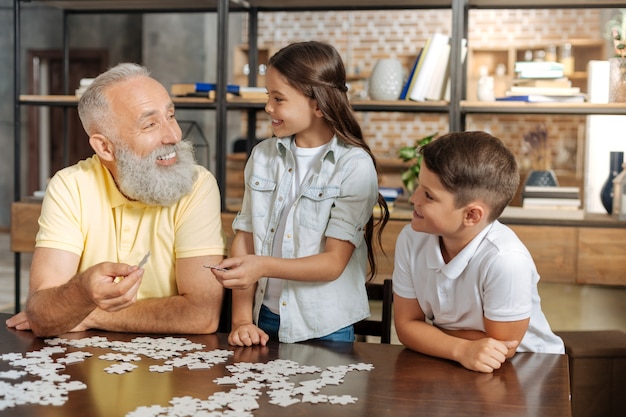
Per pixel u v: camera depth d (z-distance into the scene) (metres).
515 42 8.59
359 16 8.98
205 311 1.71
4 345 1.58
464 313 1.58
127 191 1.73
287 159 1.81
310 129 1.79
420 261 1.61
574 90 3.40
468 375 1.42
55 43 9.91
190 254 1.75
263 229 1.81
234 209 3.72
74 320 1.61
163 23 8.41
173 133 1.72
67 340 1.62
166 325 1.70
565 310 5.67
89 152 10.11
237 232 1.90
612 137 6.28
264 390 1.30
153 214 1.81
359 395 1.29
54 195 1.78
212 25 8.47
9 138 10.12
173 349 1.56
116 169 1.73
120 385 1.32
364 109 3.50
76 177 1.80
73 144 10.12
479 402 1.27
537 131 7.77
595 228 3.42
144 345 1.59
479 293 1.54
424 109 3.46
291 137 1.85
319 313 1.75
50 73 10.09
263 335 1.62
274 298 1.81
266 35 9.18
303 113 1.73
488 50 8.52
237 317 1.76
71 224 1.77
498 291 1.49
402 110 3.47
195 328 1.71
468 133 1.49
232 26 9.12
